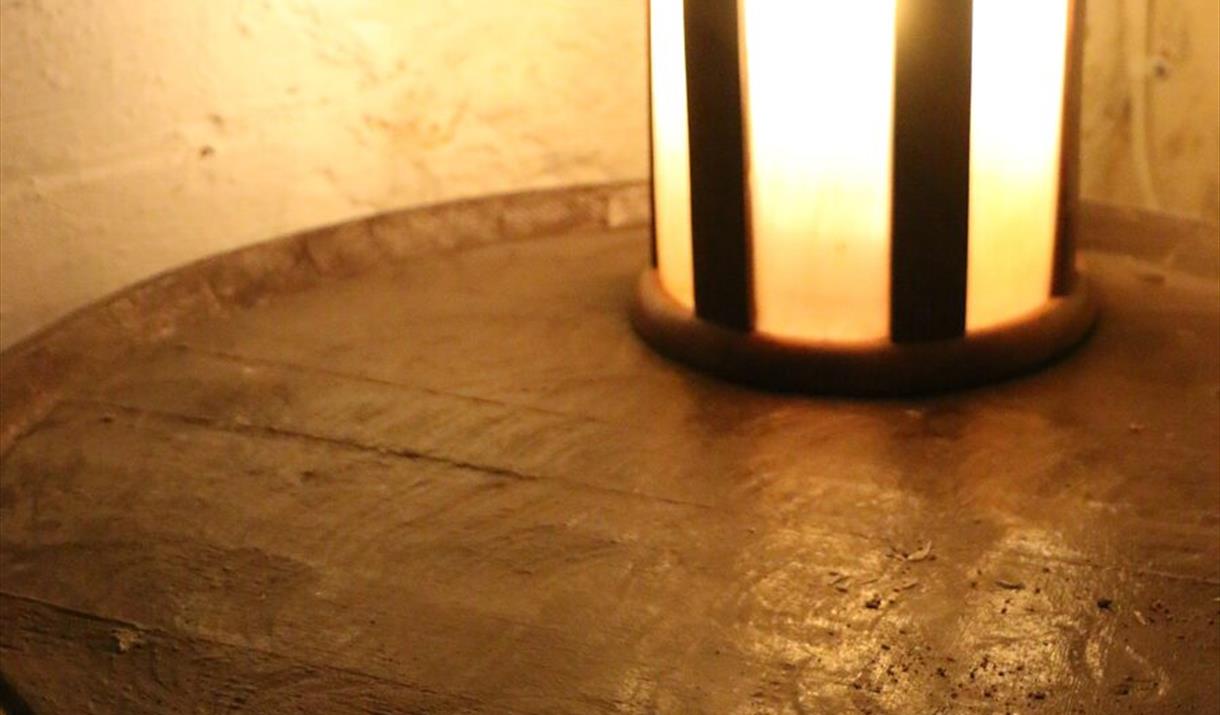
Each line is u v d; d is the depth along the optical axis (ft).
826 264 2.48
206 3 3.12
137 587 2.23
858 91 2.37
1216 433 2.44
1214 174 3.15
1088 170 3.35
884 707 2.02
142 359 2.73
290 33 3.23
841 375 2.52
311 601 2.20
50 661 2.12
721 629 2.13
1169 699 2.02
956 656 2.08
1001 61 2.38
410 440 2.50
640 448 2.46
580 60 3.51
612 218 3.18
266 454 2.48
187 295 2.84
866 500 2.33
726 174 2.47
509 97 3.48
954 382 2.54
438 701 2.05
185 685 2.08
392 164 3.43
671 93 2.53
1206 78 3.12
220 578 2.24
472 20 3.40
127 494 2.40
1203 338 2.68
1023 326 2.57
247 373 2.68
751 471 2.40
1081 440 2.44
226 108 3.20
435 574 2.23
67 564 2.27
